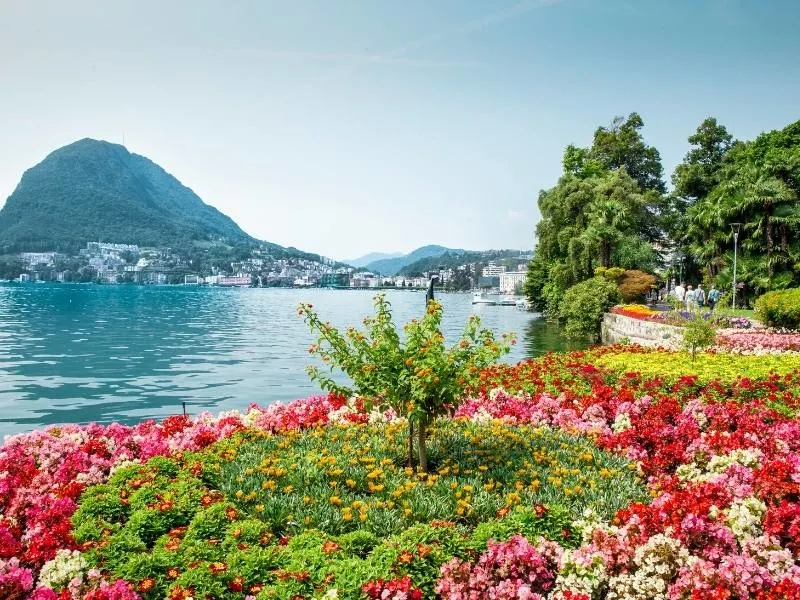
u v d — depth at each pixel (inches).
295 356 1406.3
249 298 5807.1
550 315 2549.2
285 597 193.2
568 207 2133.4
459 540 217.8
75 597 197.2
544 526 235.9
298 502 276.2
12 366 1179.9
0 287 6899.6
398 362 329.4
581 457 342.3
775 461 270.5
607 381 574.2
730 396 508.7
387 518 259.6
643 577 193.3
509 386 551.8
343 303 5128.0
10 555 221.3
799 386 537.3
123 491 278.5
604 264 1988.2
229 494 288.4
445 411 329.7
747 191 1654.8
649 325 1203.9
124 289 7165.4
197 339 1792.6
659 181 2701.8
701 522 204.1
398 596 187.3
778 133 2022.6
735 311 1438.2
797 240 1612.9
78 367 1177.4
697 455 325.4
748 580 181.2
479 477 309.4
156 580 205.6
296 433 387.5
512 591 196.5
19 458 340.5
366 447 357.4
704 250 1849.2
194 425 426.9
